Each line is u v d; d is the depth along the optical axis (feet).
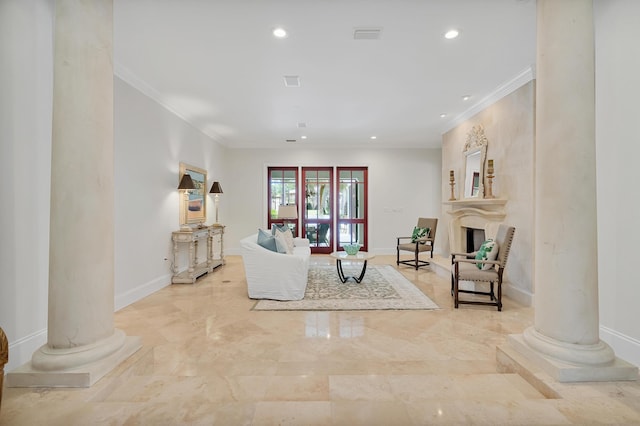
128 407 4.76
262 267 12.51
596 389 5.16
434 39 9.24
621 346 6.79
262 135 21.45
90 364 5.44
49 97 7.25
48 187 7.22
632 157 6.61
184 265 16.65
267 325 9.80
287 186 24.75
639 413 4.54
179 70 11.25
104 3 5.95
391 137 22.04
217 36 9.02
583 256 5.63
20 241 6.60
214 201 21.11
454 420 4.42
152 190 13.60
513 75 11.89
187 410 4.70
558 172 5.78
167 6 7.64
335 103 14.83
